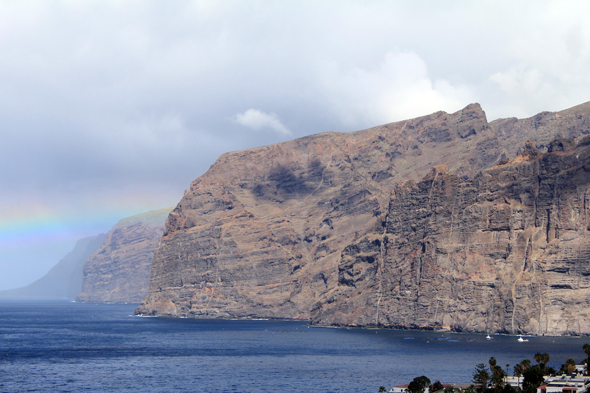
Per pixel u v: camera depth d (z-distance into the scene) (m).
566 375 156.25
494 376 151.88
